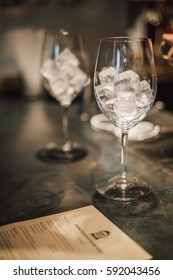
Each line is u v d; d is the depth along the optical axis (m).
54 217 0.45
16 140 0.80
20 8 1.31
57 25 1.40
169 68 1.34
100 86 0.47
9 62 1.31
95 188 0.53
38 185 0.56
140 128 0.76
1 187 0.55
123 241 0.39
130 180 0.54
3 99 1.25
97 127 0.83
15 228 0.43
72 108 1.08
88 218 0.44
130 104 0.46
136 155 0.65
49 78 0.68
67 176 0.59
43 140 0.79
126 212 0.46
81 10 1.44
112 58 0.45
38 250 0.38
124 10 1.51
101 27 1.49
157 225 0.43
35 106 1.15
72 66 0.67
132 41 0.45
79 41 0.68
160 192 0.51
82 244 0.39
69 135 0.81
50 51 0.67
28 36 1.32
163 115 0.91
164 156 0.64
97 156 0.67
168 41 0.58
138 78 0.45
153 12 1.08
